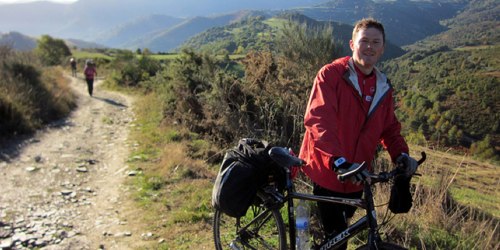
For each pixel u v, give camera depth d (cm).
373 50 277
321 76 288
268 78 841
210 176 708
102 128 1224
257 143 335
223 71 947
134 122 1319
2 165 779
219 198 315
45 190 663
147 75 2505
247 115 774
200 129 1016
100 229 519
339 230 307
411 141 702
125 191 662
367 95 288
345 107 285
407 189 271
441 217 452
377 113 290
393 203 271
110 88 2495
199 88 1102
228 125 787
